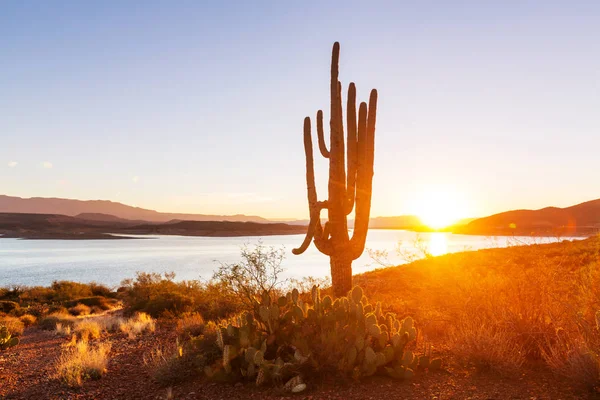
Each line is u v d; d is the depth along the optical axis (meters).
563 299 6.80
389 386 5.70
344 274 9.34
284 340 6.57
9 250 143.50
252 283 10.41
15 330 14.07
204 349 7.03
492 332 6.71
